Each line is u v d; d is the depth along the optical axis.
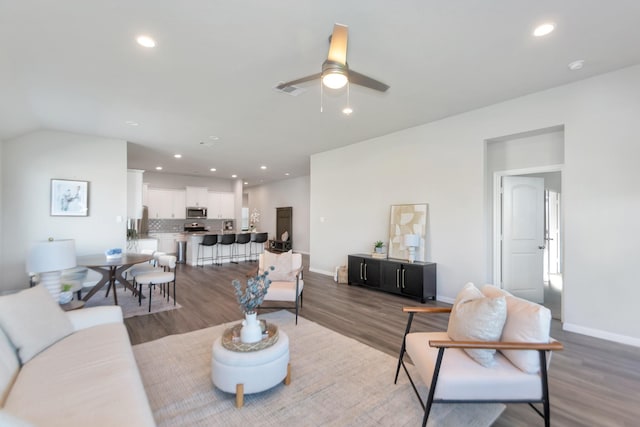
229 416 2.00
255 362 2.11
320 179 7.08
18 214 4.89
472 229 4.43
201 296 4.98
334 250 6.72
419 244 5.01
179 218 10.39
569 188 3.54
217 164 8.53
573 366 2.71
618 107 3.24
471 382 1.74
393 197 5.52
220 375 2.14
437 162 4.85
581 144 3.46
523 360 1.79
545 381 1.75
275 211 12.30
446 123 4.73
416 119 4.79
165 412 2.03
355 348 3.03
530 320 1.82
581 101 3.46
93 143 5.54
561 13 2.31
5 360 1.71
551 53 2.88
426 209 4.98
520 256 4.68
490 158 4.62
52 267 2.86
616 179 3.26
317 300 4.81
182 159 7.83
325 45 2.73
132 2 2.15
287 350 2.35
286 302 4.62
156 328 3.54
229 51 2.82
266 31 2.52
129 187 6.43
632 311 3.16
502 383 1.75
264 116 4.58
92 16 2.29
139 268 4.88
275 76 3.31
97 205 5.54
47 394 1.51
